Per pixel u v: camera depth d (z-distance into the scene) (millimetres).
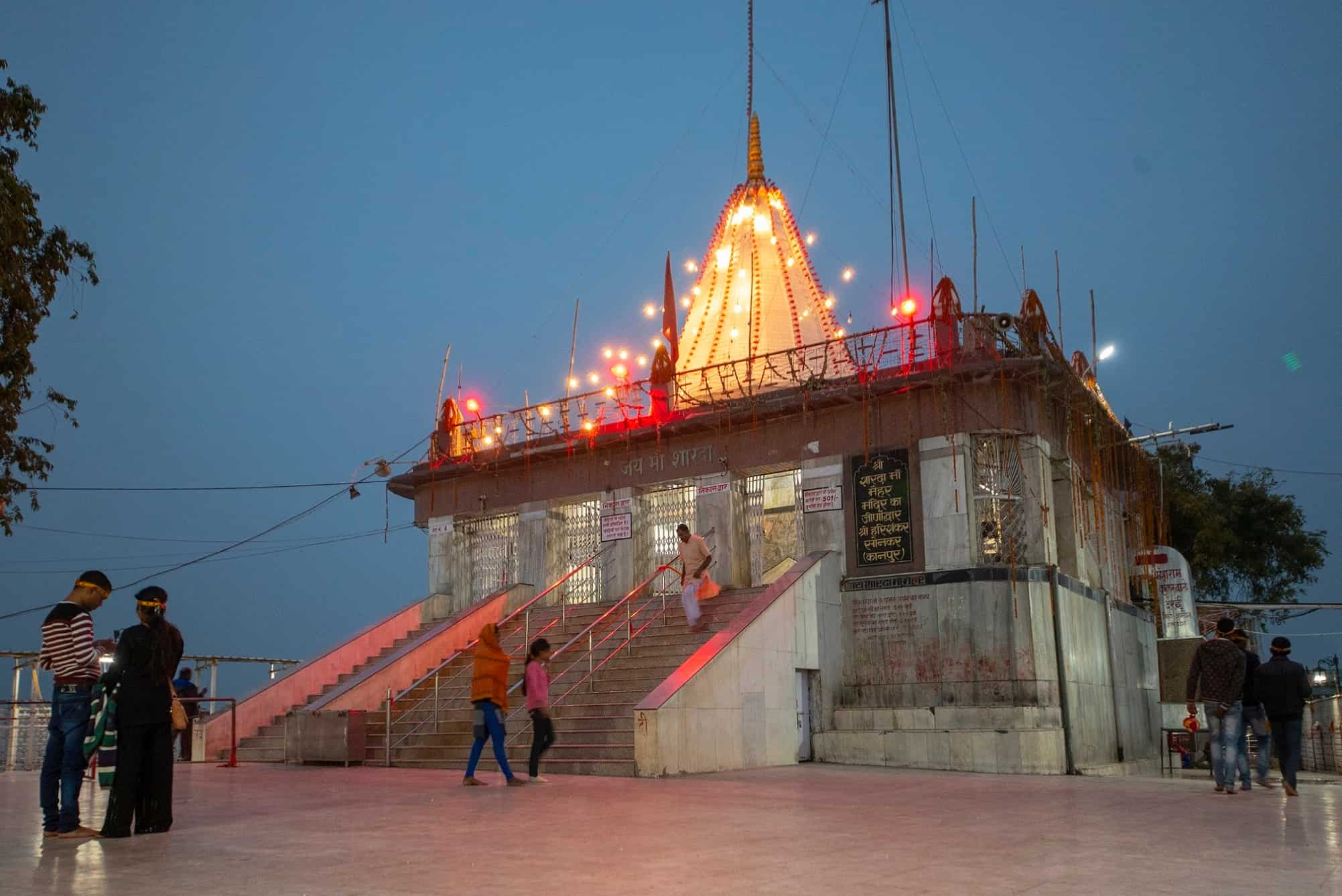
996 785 13953
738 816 9953
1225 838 8344
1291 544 36656
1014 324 20875
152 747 8977
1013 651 19828
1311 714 24156
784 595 19703
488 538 28188
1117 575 26281
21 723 20750
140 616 9125
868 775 15992
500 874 6711
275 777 16047
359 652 25297
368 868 6957
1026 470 21016
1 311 15273
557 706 19016
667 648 20562
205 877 6633
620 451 25641
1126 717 23688
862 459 22062
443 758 19109
